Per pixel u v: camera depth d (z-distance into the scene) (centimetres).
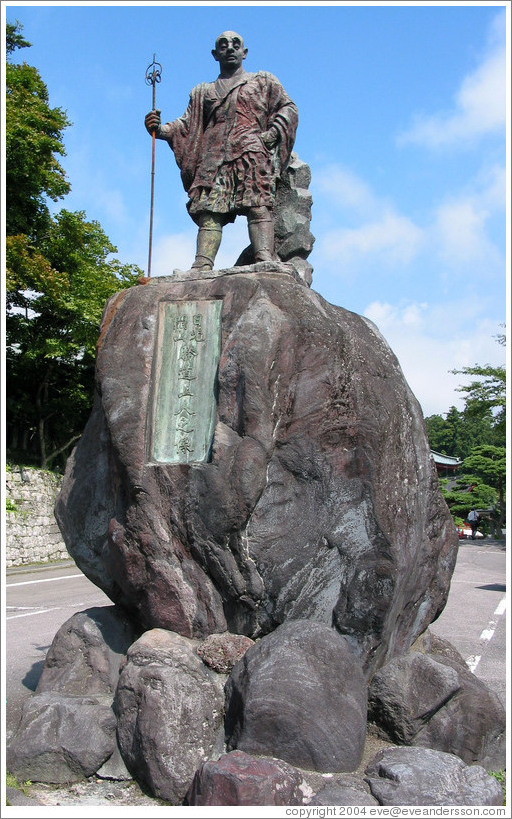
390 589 496
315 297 561
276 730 419
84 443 600
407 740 472
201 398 531
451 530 639
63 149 1923
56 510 612
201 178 636
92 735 449
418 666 493
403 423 569
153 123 639
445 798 391
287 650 439
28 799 419
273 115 630
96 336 2142
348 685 439
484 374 2488
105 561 562
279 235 709
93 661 518
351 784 401
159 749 418
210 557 499
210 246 634
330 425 519
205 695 445
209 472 497
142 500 508
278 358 514
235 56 641
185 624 502
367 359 561
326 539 507
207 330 542
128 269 2344
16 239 1864
